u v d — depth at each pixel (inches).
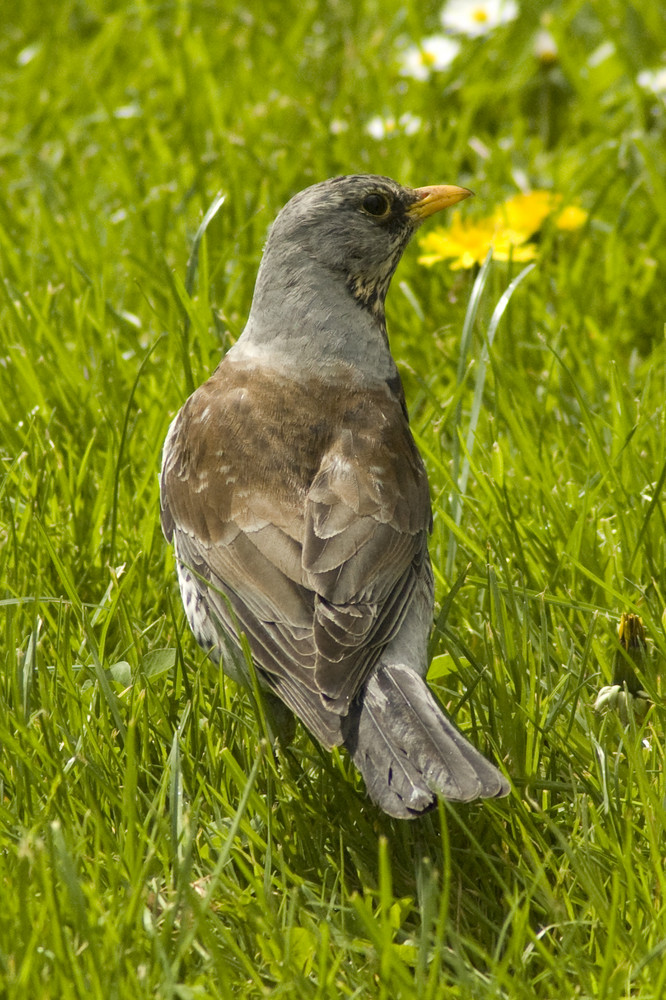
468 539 362.9
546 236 530.0
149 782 298.8
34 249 518.3
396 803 251.1
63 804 284.7
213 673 340.8
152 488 396.2
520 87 658.8
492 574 327.3
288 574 288.7
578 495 394.0
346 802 301.1
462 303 499.2
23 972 231.0
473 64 671.8
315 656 273.3
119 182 570.9
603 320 507.8
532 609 351.9
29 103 664.4
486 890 281.3
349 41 671.8
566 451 408.5
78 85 672.4
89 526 388.2
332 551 288.4
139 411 426.0
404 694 271.0
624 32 693.3
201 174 548.1
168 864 275.6
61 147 620.7
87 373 457.7
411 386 472.1
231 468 310.0
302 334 340.5
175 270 518.6
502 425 431.5
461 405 414.0
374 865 291.0
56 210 571.8
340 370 337.4
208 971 249.9
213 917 255.3
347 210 346.0
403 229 355.6
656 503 362.6
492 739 309.4
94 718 310.5
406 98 645.3
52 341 448.5
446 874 259.9
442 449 417.4
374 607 283.7
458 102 650.2
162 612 362.3
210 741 309.7
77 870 263.3
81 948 246.8
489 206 553.9
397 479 308.0
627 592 358.0
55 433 424.8
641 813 289.1
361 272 348.2
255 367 336.8
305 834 292.7
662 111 598.2
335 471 304.0
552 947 266.7
